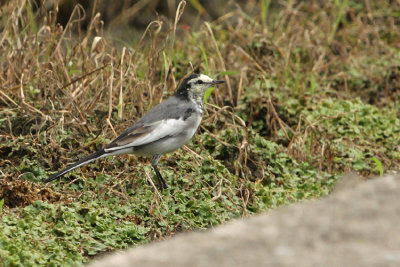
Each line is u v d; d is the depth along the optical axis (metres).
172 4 21.11
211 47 17.00
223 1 21.77
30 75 14.03
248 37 17.83
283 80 16.03
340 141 13.77
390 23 19.77
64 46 17.61
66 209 9.93
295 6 20.94
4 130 12.42
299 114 14.68
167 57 15.40
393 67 16.94
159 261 6.44
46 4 19.78
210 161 11.92
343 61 17.42
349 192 7.58
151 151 11.06
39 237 9.18
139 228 9.89
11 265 8.22
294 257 6.16
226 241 6.65
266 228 6.84
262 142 13.00
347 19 20.47
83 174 11.37
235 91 15.18
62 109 12.86
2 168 11.36
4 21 15.25
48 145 11.81
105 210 10.23
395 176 7.81
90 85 13.95
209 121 13.59
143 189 11.26
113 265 6.55
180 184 11.51
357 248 6.25
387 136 14.33
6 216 9.59
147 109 13.35
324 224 6.79
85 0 20.58
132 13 20.86
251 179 12.34
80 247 9.20
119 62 13.88
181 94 11.48
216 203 10.84
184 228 10.15
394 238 6.41
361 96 16.44
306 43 17.70
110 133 12.55
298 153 13.40
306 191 12.03
